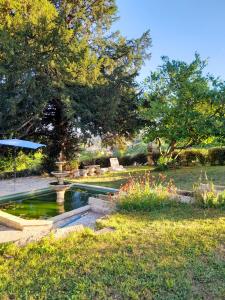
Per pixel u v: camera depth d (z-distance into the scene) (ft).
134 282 11.97
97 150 72.23
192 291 11.41
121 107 55.36
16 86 42.39
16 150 55.01
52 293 11.29
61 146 58.44
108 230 19.19
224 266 13.50
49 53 43.68
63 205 30.99
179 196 26.61
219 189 29.40
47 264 13.92
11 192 37.37
